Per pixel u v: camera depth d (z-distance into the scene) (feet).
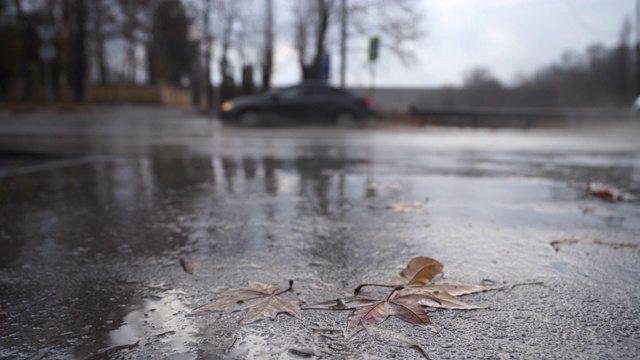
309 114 46.42
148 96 139.95
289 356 4.00
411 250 7.14
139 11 116.57
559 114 56.59
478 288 5.50
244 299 5.22
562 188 13.38
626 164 19.80
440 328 4.50
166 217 9.44
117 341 4.30
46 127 41.52
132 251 7.15
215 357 4.00
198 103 150.00
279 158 20.70
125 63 175.01
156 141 29.30
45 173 15.88
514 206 10.68
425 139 34.55
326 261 6.63
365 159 20.66
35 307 5.08
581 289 5.53
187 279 5.92
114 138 31.19
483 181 14.53
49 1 100.07
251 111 45.93
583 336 4.37
